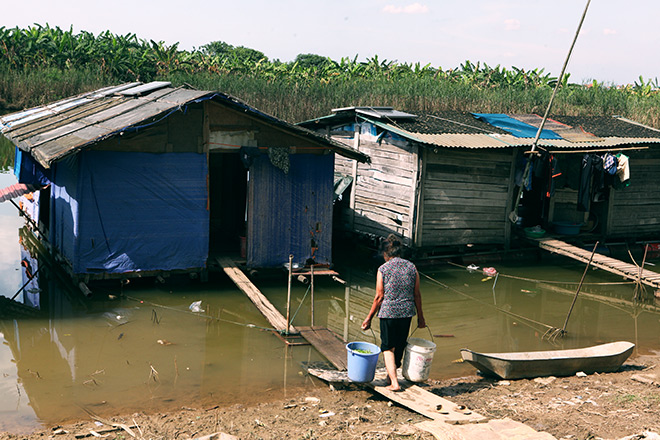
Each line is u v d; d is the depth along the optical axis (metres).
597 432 5.96
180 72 37.91
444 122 15.94
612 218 16.83
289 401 7.03
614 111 29.67
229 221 15.50
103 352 8.59
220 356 8.61
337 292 12.26
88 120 12.31
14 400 6.98
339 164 17.22
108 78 35.22
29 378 7.64
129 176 11.01
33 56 36.69
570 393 7.25
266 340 9.32
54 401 6.99
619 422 6.25
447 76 40.66
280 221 12.41
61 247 12.04
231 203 15.43
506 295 12.73
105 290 11.41
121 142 10.84
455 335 10.16
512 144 14.57
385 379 7.34
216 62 42.59
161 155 11.16
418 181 14.13
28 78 33.31
